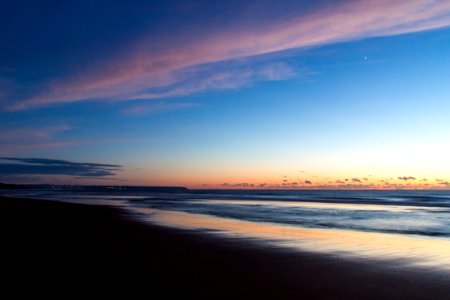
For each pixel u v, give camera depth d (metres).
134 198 74.38
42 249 13.35
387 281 9.66
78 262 11.43
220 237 17.42
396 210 40.66
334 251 13.93
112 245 14.66
